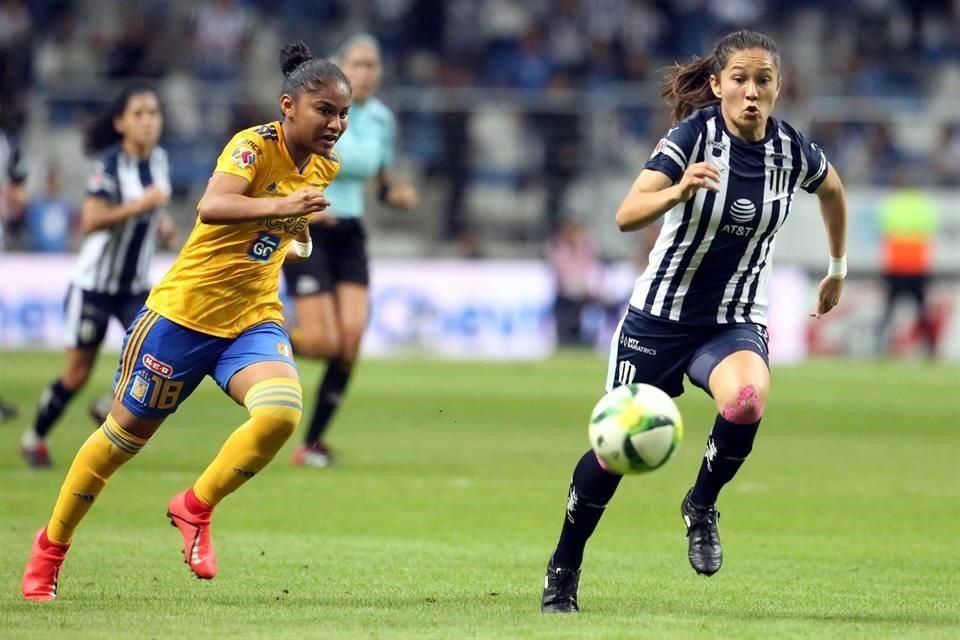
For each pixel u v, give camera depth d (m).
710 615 23.17
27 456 43.19
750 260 23.69
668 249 23.67
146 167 42.62
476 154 102.31
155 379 23.53
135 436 23.88
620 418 21.50
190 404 64.06
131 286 42.72
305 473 43.28
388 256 101.19
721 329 23.84
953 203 94.56
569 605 23.48
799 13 115.75
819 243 93.94
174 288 23.47
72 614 22.61
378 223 101.69
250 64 110.44
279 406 22.91
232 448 23.16
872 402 67.25
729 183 23.08
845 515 36.41
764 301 24.22
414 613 23.03
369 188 101.56
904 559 29.89
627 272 93.31
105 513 35.28
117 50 107.94
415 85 109.94
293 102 22.89
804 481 42.97
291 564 28.30
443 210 101.56
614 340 24.66
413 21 113.00
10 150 64.19
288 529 33.22
